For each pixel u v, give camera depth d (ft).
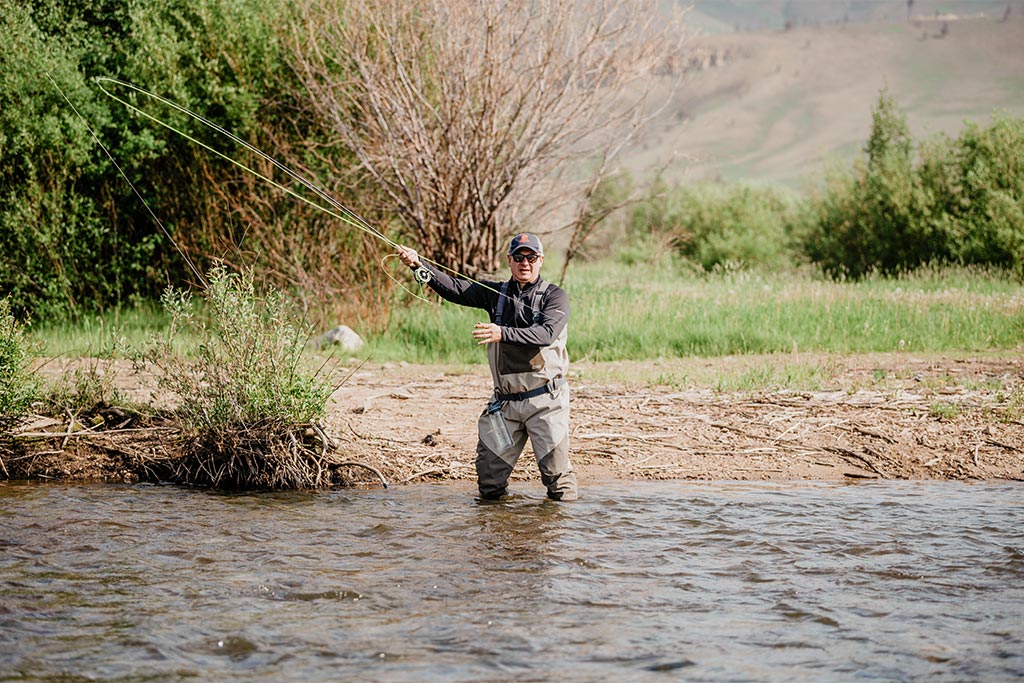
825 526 24.07
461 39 60.59
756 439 33.35
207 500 26.55
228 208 61.05
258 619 17.61
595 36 61.11
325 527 23.76
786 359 49.83
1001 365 47.73
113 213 60.70
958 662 15.85
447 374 45.91
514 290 25.84
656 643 16.61
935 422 34.88
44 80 57.47
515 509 25.58
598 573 20.39
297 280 58.85
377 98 60.64
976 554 21.83
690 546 22.33
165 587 19.26
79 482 28.66
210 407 29.73
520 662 15.79
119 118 60.54
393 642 16.61
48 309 57.93
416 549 22.00
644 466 30.55
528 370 25.99
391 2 60.64
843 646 16.52
